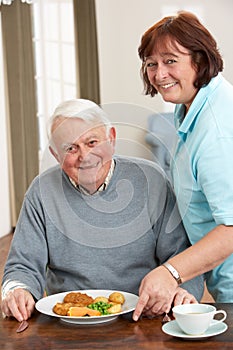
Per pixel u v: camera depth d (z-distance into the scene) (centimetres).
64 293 237
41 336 210
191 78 228
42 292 247
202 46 224
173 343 201
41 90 815
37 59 812
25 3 684
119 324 217
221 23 945
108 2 943
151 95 247
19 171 714
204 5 942
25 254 245
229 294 247
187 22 225
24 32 686
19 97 689
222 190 221
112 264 243
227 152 222
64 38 858
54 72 842
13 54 675
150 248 244
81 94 849
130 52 948
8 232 739
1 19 669
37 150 726
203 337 201
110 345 201
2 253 632
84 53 842
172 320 218
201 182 227
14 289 236
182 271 219
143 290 218
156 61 229
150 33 228
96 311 219
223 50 948
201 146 226
